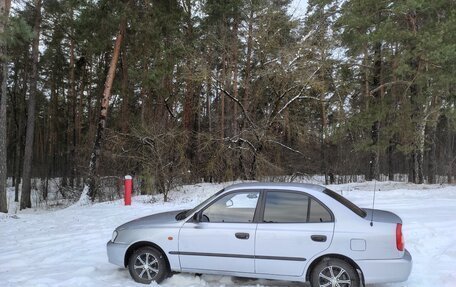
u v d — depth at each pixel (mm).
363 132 25484
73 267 7719
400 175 39781
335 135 24141
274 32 24688
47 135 50688
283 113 23453
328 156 30031
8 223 13711
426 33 19891
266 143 23047
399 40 21172
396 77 23906
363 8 22438
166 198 17859
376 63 28141
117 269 7461
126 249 6762
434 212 12406
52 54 35875
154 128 20141
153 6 21531
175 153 20078
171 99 28375
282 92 23250
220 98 32938
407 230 10086
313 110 29562
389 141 25125
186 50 23125
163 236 6602
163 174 18656
